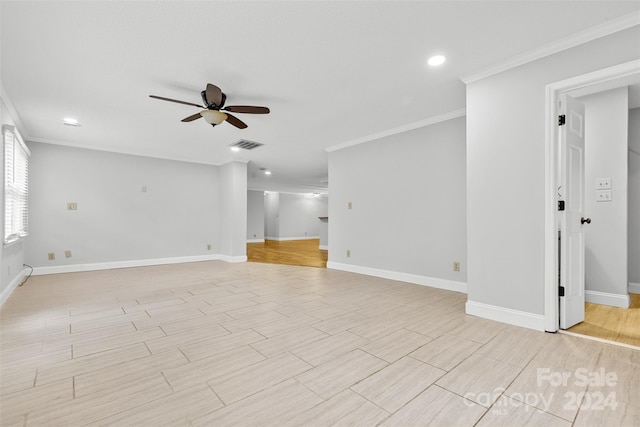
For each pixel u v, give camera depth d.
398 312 2.76
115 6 1.75
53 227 4.67
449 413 1.33
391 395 1.47
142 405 1.40
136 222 5.45
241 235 6.18
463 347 1.99
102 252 5.11
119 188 5.29
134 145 4.96
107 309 2.90
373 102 3.21
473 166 2.60
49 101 3.11
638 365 1.73
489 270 2.51
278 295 3.41
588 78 2.02
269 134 4.37
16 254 3.86
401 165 4.12
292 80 2.70
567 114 2.24
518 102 2.34
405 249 4.09
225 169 6.29
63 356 1.91
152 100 3.08
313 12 1.82
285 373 1.68
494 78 2.48
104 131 4.17
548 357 1.84
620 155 2.88
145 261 5.55
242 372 1.69
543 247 2.22
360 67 2.48
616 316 2.57
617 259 2.87
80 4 1.72
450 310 2.79
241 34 2.03
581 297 2.42
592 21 1.91
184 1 1.71
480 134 2.56
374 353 1.92
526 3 1.75
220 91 2.59
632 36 1.87
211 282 4.14
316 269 5.19
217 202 6.46
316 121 3.82
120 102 3.14
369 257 4.59
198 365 1.78
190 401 1.43
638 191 3.29
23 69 2.45
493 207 2.48
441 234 3.69
